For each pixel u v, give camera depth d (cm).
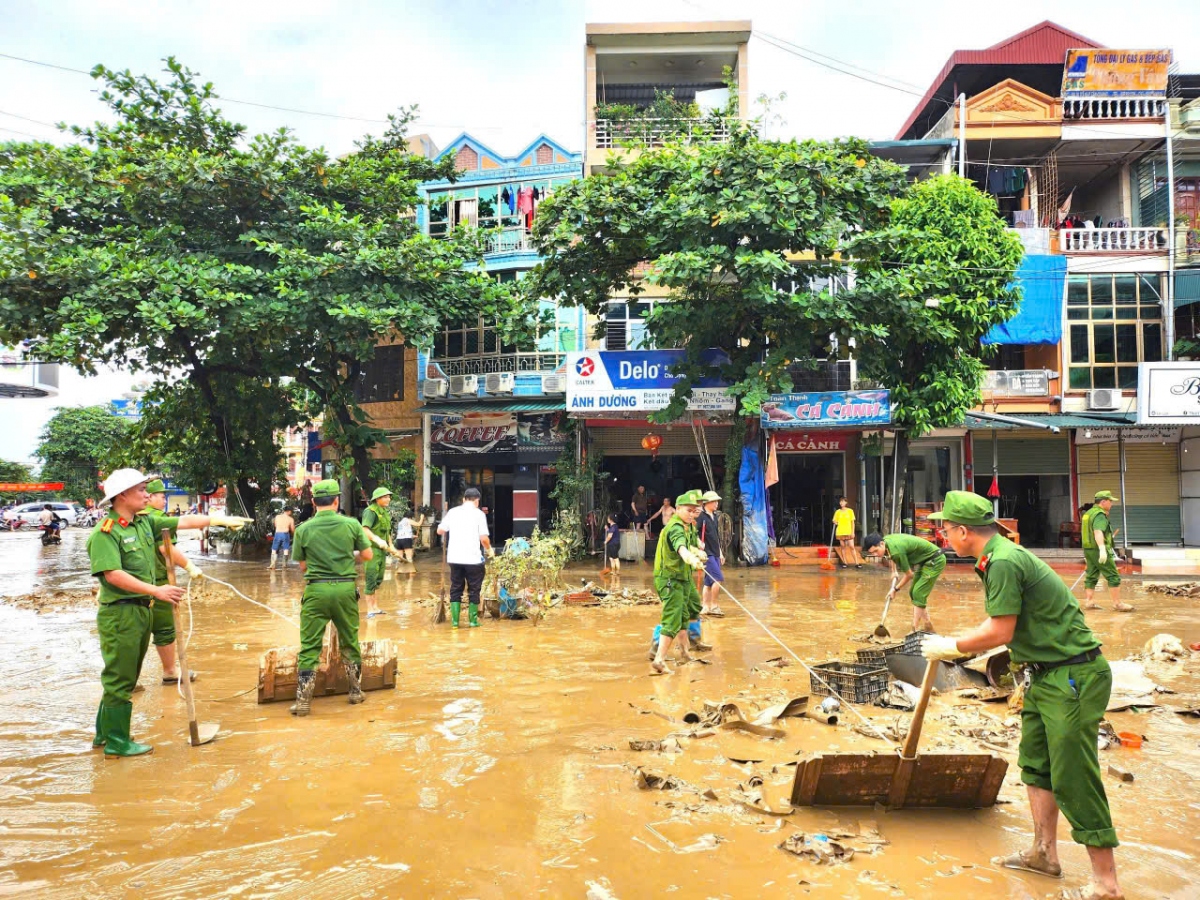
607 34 2114
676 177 1586
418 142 2480
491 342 2194
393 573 1598
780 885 328
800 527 2125
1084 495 2025
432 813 401
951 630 972
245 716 588
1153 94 2017
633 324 2102
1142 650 850
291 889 323
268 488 2214
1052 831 341
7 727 565
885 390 1772
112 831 380
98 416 4994
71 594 1367
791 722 561
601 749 503
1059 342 1981
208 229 1794
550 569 1145
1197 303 2009
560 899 316
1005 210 2167
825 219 1505
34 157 1631
